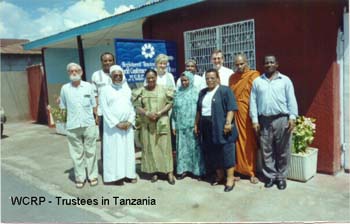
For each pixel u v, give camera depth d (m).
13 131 12.77
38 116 15.08
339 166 5.50
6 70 16.58
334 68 5.21
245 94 5.14
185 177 5.73
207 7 6.83
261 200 4.62
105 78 5.75
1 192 5.67
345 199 4.54
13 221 4.51
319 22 5.26
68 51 13.67
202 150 5.45
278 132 4.85
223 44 6.66
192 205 4.63
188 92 5.42
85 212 4.68
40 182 6.16
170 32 7.66
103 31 9.74
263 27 5.92
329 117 5.31
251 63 6.19
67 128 5.56
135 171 5.77
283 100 4.76
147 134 5.48
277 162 5.06
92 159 5.64
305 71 5.47
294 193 4.79
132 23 8.51
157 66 5.82
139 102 5.46
